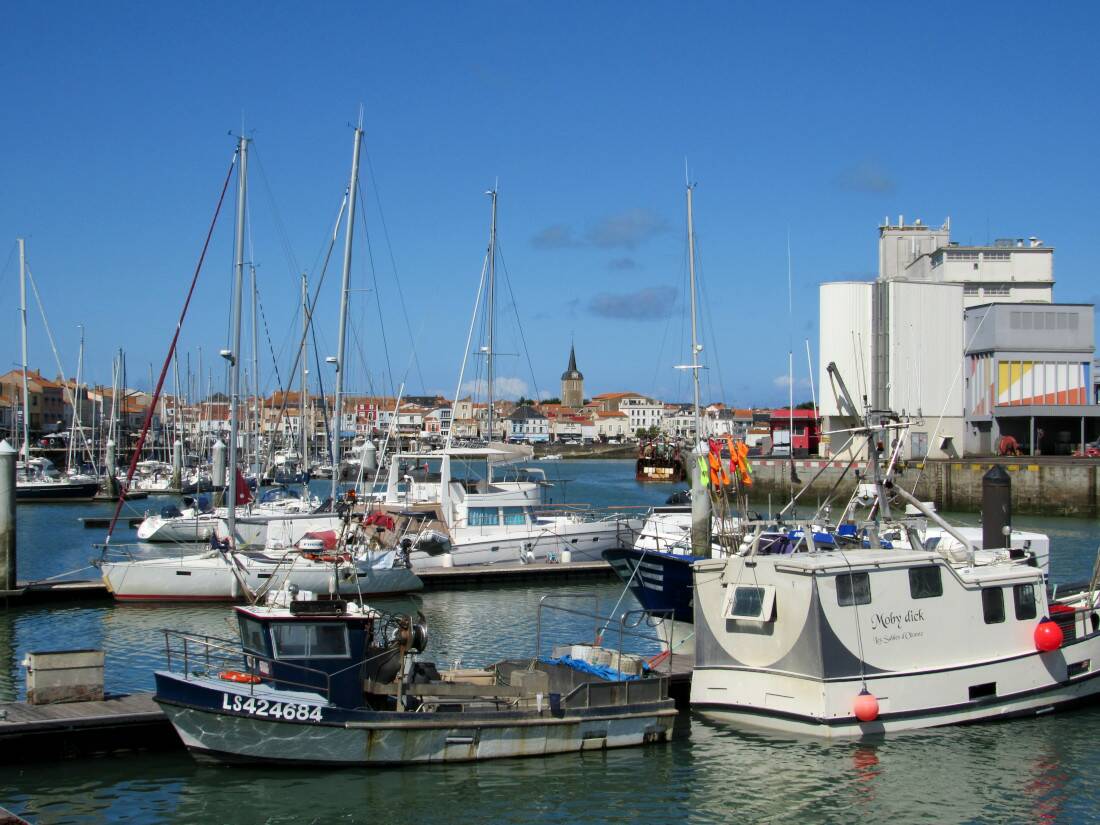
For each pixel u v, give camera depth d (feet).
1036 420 261.24
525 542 132.46
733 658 67.21
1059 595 82.12
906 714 64.64
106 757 60.23
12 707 62.23
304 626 58.75
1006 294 308.81
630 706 62.80
